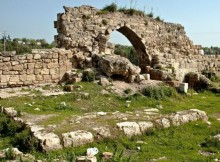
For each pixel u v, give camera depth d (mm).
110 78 21094
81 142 10242
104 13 24875
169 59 28828
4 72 19656
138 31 27188
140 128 11750
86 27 23844
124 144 10594
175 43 29891
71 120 12281
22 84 20297
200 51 32031
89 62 22578
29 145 9812
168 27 29547
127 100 17844
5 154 8664
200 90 25469
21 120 12266
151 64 28156
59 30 23719
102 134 10820
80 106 15945
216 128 12992
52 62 21531
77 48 23078
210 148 10539
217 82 29938
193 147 10578
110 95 18375
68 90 18984
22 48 59781
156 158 9414
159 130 12188
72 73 21453
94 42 24000
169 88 20781
